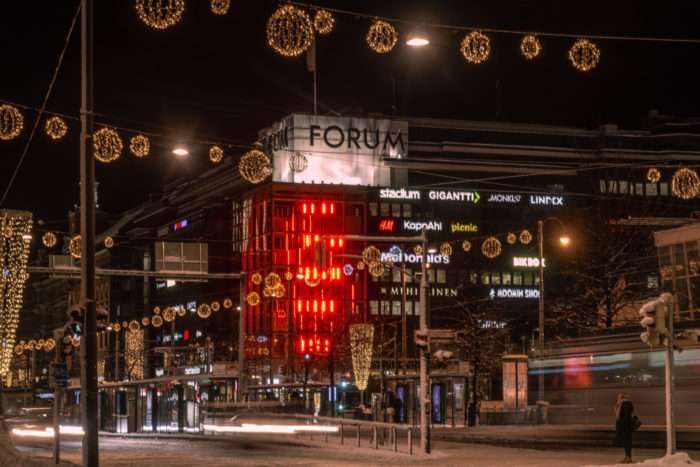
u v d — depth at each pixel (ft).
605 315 260.83
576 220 452.35
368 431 201.46
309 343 451.94
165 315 353.51
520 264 476.54
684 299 206.39
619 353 149.59
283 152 474.08
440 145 485.15
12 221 130.72
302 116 472.85
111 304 634.84
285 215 468.75
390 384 238.89
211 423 200.75
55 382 111.24
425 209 480.23
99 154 106.01
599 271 264.72
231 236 508.94
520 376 190.39
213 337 456.45
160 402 237.25
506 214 485.15
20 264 130.52
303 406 204.74
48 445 199.62
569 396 164.66
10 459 94.02
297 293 457.68
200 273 177.78
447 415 220.23
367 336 268.21
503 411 195.21
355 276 469.16
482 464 108.06
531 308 469.98
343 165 476.54
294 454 137.69
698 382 128.57
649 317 91.30
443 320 467.52
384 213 477.36
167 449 156.04
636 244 285.02
